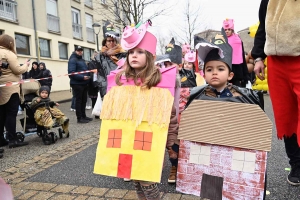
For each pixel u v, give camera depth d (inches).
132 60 81.9
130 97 81.0
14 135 186.9
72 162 149.3
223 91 84.3
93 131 227.8
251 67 138.6
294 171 107.1
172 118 83.0
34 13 682.8
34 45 684.7
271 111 296.2
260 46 100.4
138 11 462.6
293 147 104.6
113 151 79.0
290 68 87.1
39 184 121.0
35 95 209.9
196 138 73.5
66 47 821.2
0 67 167.9
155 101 78.7
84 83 264.8
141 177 76.1
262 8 98.7
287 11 82.3
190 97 86.0
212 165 72.8
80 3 875.4
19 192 113.6
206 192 73.3
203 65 86.9
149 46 82.7
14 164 150.3
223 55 82.4
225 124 71.5
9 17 617.3
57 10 776.9
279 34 84.2
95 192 110.6
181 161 75.2
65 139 204.4
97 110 260.4
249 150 70.4
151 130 77.3
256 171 69.6
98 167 79.8
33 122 202.1
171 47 143.6
